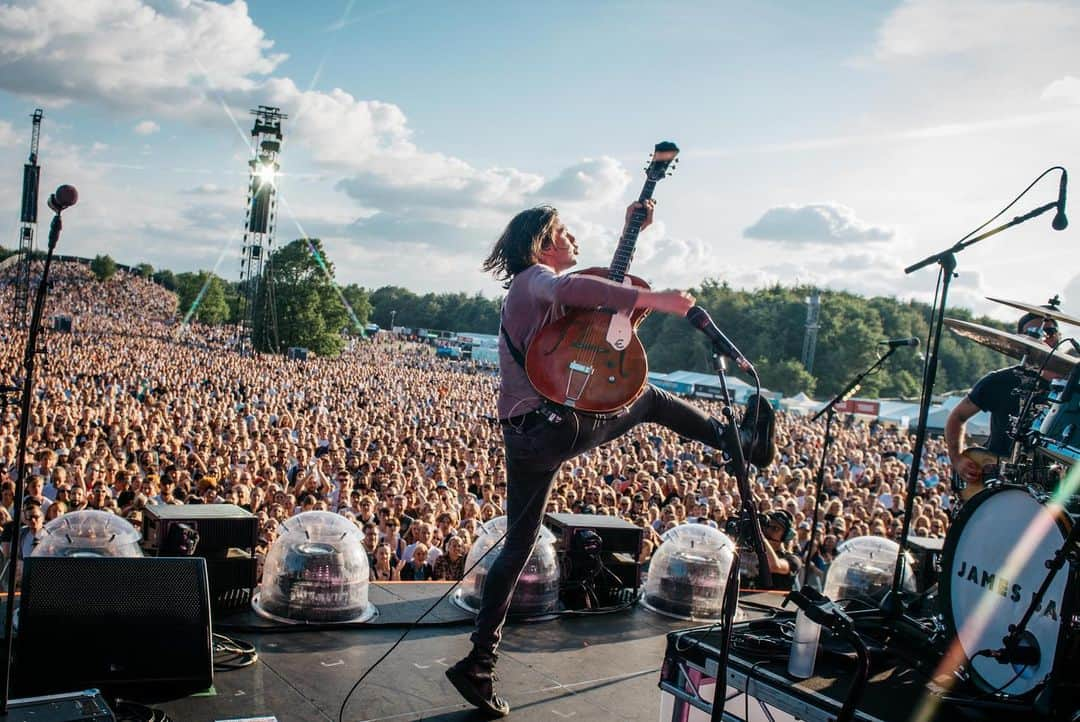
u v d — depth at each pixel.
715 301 85.62
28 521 7.51
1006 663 2.50
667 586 4.78
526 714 3.23
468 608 4.35
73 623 2.99
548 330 2.75
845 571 4.80
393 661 3.58
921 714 2.48
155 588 3.13
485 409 31.61
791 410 45.34
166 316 113.25
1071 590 2.31
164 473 11.07
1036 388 3.22
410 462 13.87
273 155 57.31
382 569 8.27
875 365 4.16
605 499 12.09
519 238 2.95
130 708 2.88
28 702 2.42
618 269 2.71
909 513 3.31
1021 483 2.89
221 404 23.61
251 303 61.62
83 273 132.25
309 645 3.67
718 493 13.86
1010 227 3.06
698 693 2.99
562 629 4.29
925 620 3.26
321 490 11.72
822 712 2.53
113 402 20.50
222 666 3.34
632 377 2.73
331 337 65.31
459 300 157.12
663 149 2.70
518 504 3.18
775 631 3.15
